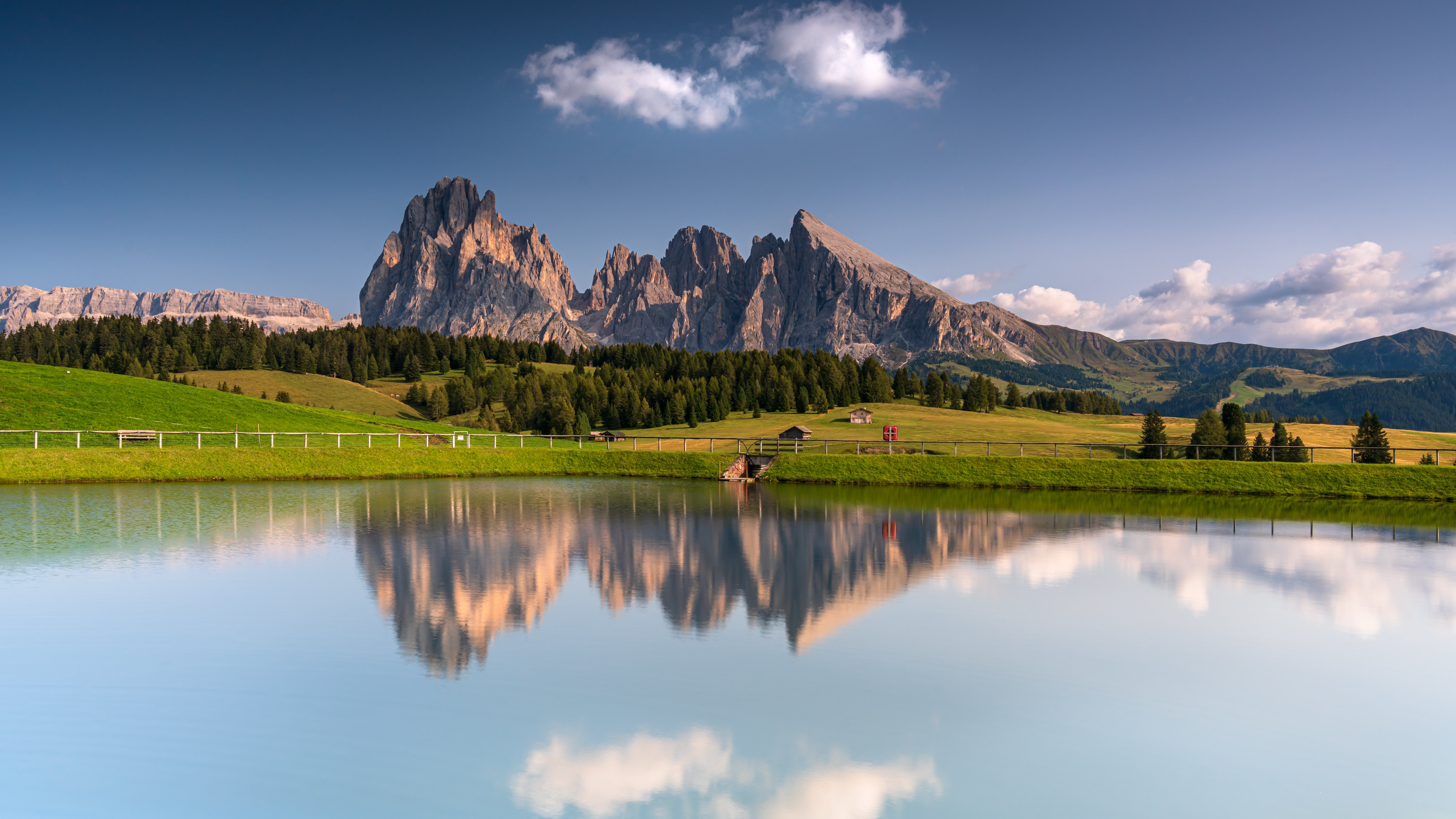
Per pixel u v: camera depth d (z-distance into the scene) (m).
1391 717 18.52
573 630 23.97
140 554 34.38
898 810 14.16
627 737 16.89
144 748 16.03
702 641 23.14
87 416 84.81
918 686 19.97
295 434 81.12
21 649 21.58
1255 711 18.80
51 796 14.23
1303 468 65.75
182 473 64.31
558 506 53.78
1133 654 22.61
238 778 14.95
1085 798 14.75
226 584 29.23
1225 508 55.09
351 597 27.47
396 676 20.00
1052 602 28.12
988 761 16.12
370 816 13.75
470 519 46.88
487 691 19.14
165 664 20.58
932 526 45.56
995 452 110.62
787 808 14.18
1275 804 14.66
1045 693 19.62
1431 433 143.25
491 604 26.91
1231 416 126.06
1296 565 35.09
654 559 35.09
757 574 32.16
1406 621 26.20
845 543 39.66
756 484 70.38
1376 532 44.75
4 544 36.16
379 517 46.97
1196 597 29.20
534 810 14.03
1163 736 17.42
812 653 22.27
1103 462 69.81
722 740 16.81
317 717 17.59
